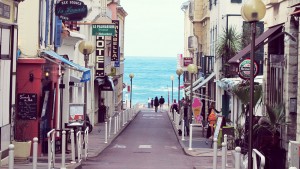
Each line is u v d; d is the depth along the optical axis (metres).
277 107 22.23
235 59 24.73
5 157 23.23
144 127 55.22
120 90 83.56
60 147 28.48
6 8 23.44
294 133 22.84
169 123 61.19
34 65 27.33
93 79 53.53
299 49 21.28
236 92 27.52
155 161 28.31
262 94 28.27
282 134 23.28
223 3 49.19
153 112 82.62
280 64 25.00
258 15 16.66
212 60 55.22
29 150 24.11
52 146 21.47
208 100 54.72
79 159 25.14
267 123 21.34
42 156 27.41
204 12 64.94
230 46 41.16
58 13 31.66
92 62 53.34
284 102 23.95
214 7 54.81
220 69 50.47
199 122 43.44
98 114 58.41
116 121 46.22
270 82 27.55
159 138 43.72
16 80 27.08
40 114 27.27
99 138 40.75
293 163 17.48
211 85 56.78
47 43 31.86
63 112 34.81
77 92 44.06
